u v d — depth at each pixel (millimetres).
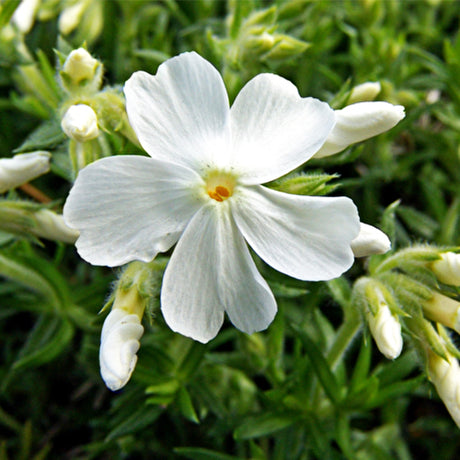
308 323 77
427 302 56
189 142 50
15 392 83
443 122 86
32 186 80
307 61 85
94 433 80
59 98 73
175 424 75
